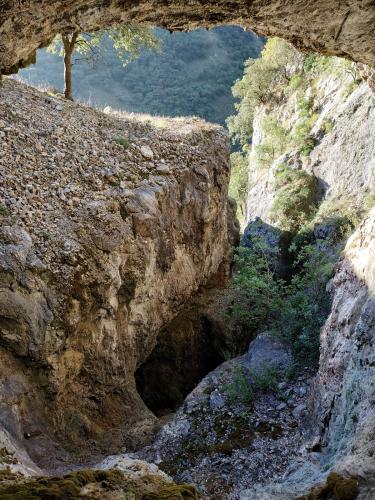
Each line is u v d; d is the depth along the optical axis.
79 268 8.50
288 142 20.61
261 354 10.75
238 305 12.97
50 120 10.81
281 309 11.85
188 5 4.59
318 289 11.70
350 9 4.79
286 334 10.97
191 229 11.41
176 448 8.77
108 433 9.04
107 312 9.02
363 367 6.31
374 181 13.73
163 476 4.71
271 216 17.31
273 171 19.39
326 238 13.82
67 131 10.67
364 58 5.84
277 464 7.99
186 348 12.86
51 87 13.68
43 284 8.09
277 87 24.41
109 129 11.49
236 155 28.75
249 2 4.64
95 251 8.82
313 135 18.73
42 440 7.87
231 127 29.62
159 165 10.98
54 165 9.65
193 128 12.71
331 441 6.62
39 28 4.27
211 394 9.86
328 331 8.23
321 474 4.97
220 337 12.97
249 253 14.84
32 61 4.80
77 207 9.16
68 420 8.54
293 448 8.19
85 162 10.07
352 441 5.16
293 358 10.34
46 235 8.42
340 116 17.52
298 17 4.98
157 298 10.51
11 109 10.47
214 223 12.49
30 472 5.75
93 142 10.69
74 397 8.81
